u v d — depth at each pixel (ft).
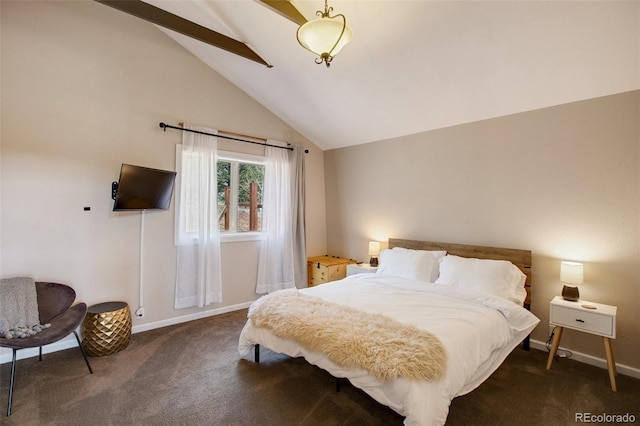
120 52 10.27
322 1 7.76
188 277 11.60
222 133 12.57
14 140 8.54
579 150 8.78
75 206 9.44
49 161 9.02
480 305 8.05
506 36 7.53
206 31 9.71
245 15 9.22
